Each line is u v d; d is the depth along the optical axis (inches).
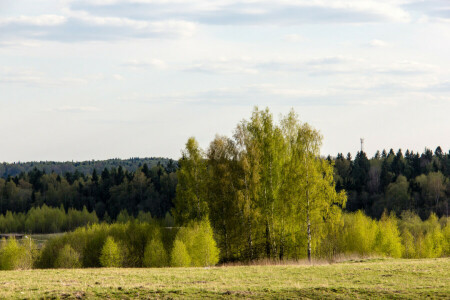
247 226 1943.9
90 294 941.8
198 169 2223.2
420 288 1005.2
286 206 1891.0
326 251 2679.6
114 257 2220.7
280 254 1955.0
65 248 2630.4
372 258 1776.6
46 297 916.6
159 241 2150.6
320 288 1001.5
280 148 1972.2
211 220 2092.8
